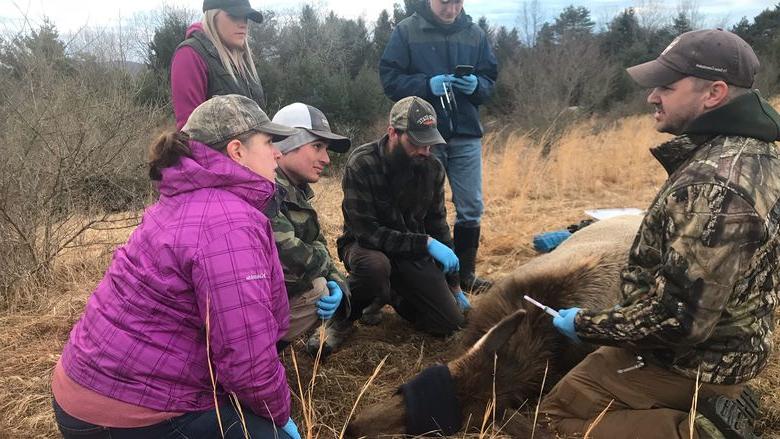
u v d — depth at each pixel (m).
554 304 3.42
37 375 3.55
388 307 4.79
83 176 5.41
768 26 37.09
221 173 2.12
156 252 2.05
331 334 3.85
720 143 2.38
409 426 2.84
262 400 2.13
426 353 3.98
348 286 3.87
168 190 2.14
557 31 41.03
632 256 2.69
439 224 4.46
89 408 2.07
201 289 2.01
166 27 15.77
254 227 2.11
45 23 6.28
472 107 5.10
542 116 17.34
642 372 2.79
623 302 2.69
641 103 23.05
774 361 3.50
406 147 3.88
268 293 2.12
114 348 2.05
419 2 5.03
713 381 2.58
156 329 2.07
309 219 3.43
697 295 2.31
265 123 2.30
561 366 3.41
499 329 3.04
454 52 5.02
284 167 3.33
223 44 4.00
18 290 4.66
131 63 8.17
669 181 2.52
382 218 4.09
